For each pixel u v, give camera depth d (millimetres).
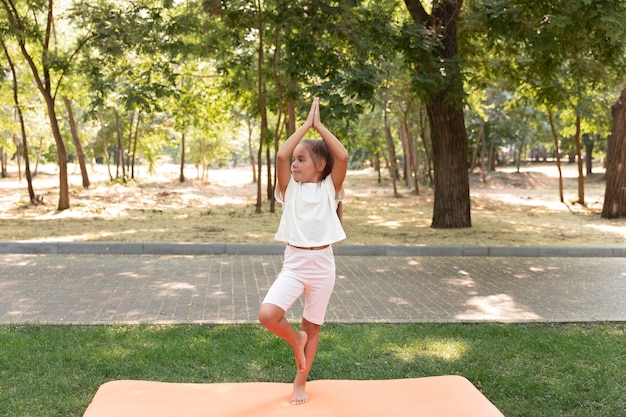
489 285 8836
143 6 15930
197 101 24312
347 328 6344
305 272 3953
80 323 6363
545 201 25672
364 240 12898
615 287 8797
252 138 58062
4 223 15164
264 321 3787
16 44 19797
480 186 38219
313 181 4035
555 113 30266
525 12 12602
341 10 13773
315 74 13156
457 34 15812
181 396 4238
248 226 15266
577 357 5582
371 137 33219
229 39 18031
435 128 15359
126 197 24859
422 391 4340
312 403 4113
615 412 4410
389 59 13688
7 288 8133
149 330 6156
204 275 9289
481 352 5629
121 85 20125
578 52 13984
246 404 4098
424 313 7125
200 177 43438
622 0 11531
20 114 20062
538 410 4422
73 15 16031
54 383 4738
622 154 18359
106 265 10000
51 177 41375
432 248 11641
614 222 17328
